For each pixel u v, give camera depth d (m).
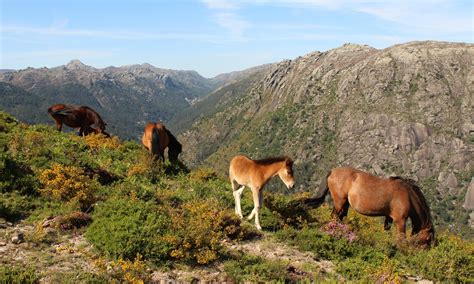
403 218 10.98
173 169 17.44
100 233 8.89
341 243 10.59
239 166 11.85
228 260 9.23
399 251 10.78
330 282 8.15
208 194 13.99
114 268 7.90
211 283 8.25
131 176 14.86
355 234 11.25
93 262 8.21
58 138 17.53
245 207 12.84
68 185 11.10
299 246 10.59
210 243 9.31
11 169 11.73
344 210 12.10
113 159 16.95
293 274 8.84
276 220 11.91
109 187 12.59
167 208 10.98
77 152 16.44
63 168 12.01
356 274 9.27
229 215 11.27
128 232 8.81
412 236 11.08
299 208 12.55
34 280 7.05
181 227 9.51
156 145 16.56
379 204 11.09
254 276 8.51
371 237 11.34
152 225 9.20
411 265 10.11
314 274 8.98
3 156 11.88
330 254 10.29
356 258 9.99
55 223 9.52
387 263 9.71
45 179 11.50
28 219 9.85
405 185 11.14
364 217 13.48
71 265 7.99
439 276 9.45
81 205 10.74
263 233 11.27
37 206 10.62
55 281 7.16
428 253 10.09
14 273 7.10
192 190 14.48
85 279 7.31
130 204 10.14
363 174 11.59
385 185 11.13
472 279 9.27
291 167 11.01
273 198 13.39
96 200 11.20
